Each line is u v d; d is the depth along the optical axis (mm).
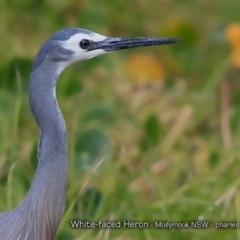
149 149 13227
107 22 16734
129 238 11070
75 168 11727
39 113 9203
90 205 11242
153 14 17141
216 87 15156
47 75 9242
